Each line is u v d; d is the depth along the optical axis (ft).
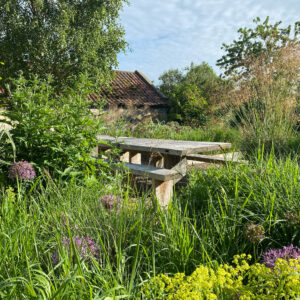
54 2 42.19
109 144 11.32
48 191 7.98
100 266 5.19
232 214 7.17
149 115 45.09
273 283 4.06
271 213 6.59
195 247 6.12
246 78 22.26
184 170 13.57
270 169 8.85
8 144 9.45
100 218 6.77
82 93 10.91
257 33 58.85
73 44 41.93
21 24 39.34
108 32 46.85
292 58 20.35
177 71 73.97
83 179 9.32
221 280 4.00
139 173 10.75
